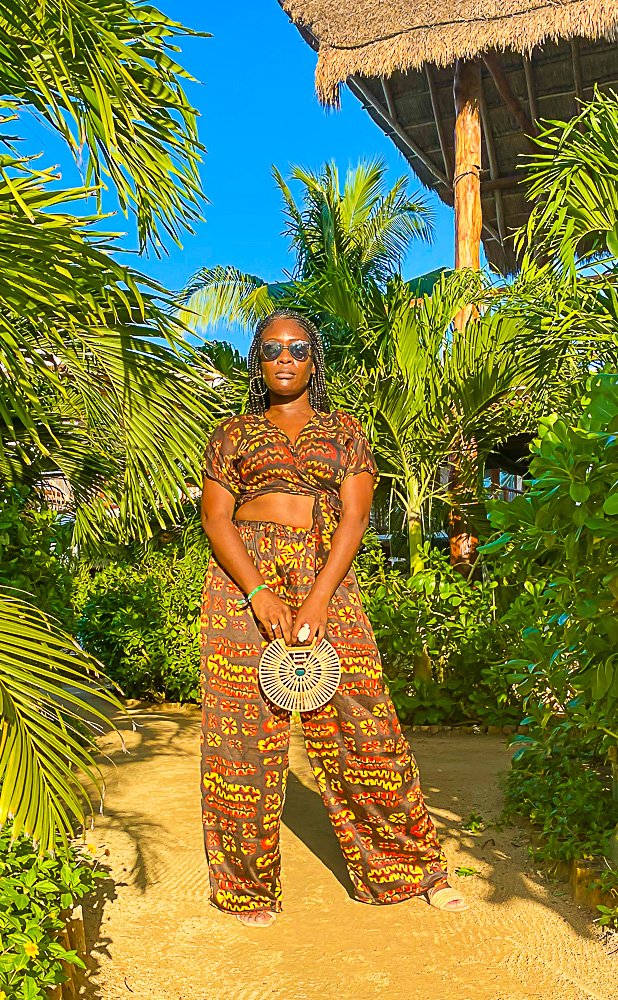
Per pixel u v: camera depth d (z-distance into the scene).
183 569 8.20
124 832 4.05
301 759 5.46
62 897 2.45
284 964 2.74
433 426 7.27
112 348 3.83
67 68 3.45
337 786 3.09
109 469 5.36
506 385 6.91
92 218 3.18
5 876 2.46
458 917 3.04
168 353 3.93
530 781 3.96
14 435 4.32
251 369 3.18
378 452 7.40
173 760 5.62
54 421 5.10
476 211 9.20
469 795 4.54
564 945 2.81
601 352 5.34
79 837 3.96
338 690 2.96
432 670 6.98
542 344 5.93
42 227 3.05
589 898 3.06
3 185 3.09
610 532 2.71
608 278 5.16
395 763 3.04
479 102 9.23
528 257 5.84
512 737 4.11
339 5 8.88
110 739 6.34
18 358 3.12
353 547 2.97
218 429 3.10
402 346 7.04
